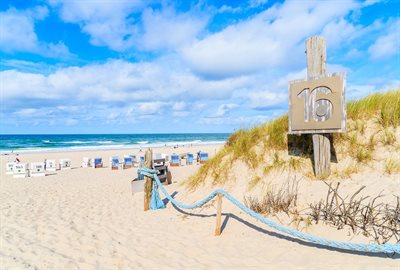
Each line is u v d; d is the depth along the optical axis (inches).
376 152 240.5
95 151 1379.2
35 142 2495.1
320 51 236.2
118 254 185.5
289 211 223.0
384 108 262.2
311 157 261.7
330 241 158.7
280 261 165.5
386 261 151.6
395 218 175.9
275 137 292.8
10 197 383.6
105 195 385.4
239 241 200.5
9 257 180.5
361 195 210.7
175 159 758.5
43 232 230.5
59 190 435.2
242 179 287.4
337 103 221.9
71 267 166.6
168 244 202.4
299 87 242.4
